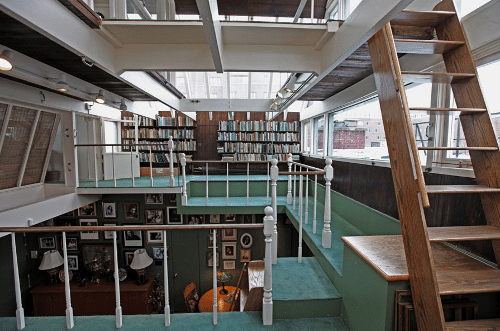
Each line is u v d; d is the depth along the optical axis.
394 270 1.39
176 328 1.82
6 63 1.99
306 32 2.08
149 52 2.36
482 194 1.51
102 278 5.25
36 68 2.60
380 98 1.58
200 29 2.05
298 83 3.21
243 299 3.28
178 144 6.67
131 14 2.46
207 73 6.69
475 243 1.68
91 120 5.39
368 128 3.37
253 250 5.55
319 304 1.93
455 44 1.58
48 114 3.98
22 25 1.72
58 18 1.60
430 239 1.22
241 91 7.30
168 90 4.34
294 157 6.81
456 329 1.19
